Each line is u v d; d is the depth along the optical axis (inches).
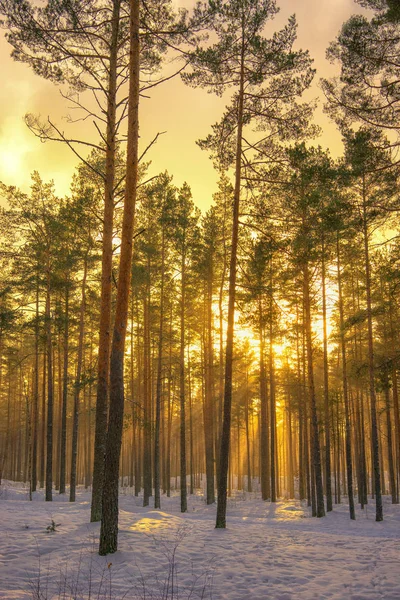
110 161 534.9
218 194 1024.9
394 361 567.2
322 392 1067.3
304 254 609.6
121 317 400.2
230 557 400.8
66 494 1068.5
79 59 484.7
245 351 1318.9
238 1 537.3
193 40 447.8
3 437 2001.7
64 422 1038.4
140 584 319.3
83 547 400.5
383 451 1749.5
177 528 514.0
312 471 995.9
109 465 392.5
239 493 1414.9
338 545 484.7
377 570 371.6
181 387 932.6
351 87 477.7
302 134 570.3
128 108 423.2
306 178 568.7
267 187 602.5
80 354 971.9
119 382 396.8
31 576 324.8
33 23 436.8
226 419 572.1
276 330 1098.1
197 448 2033.7
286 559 406.0
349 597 299.4
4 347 1210.0
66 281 967.6
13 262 951.0
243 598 298.4
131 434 1744.6
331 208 560.1
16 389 1818.4
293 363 1263.5
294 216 687.7
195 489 1534.2
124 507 826.2
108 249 526.0
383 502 1107.9
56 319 943.0
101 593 296.0
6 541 409.7
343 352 868.6
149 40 467.5
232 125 599.2
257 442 2353.6
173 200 943.7
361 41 446.6
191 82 562.3
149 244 1000.2
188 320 1175.6
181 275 984.3
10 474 1766.7
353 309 1097.4
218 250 1020.5
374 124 483.5
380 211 536.1
